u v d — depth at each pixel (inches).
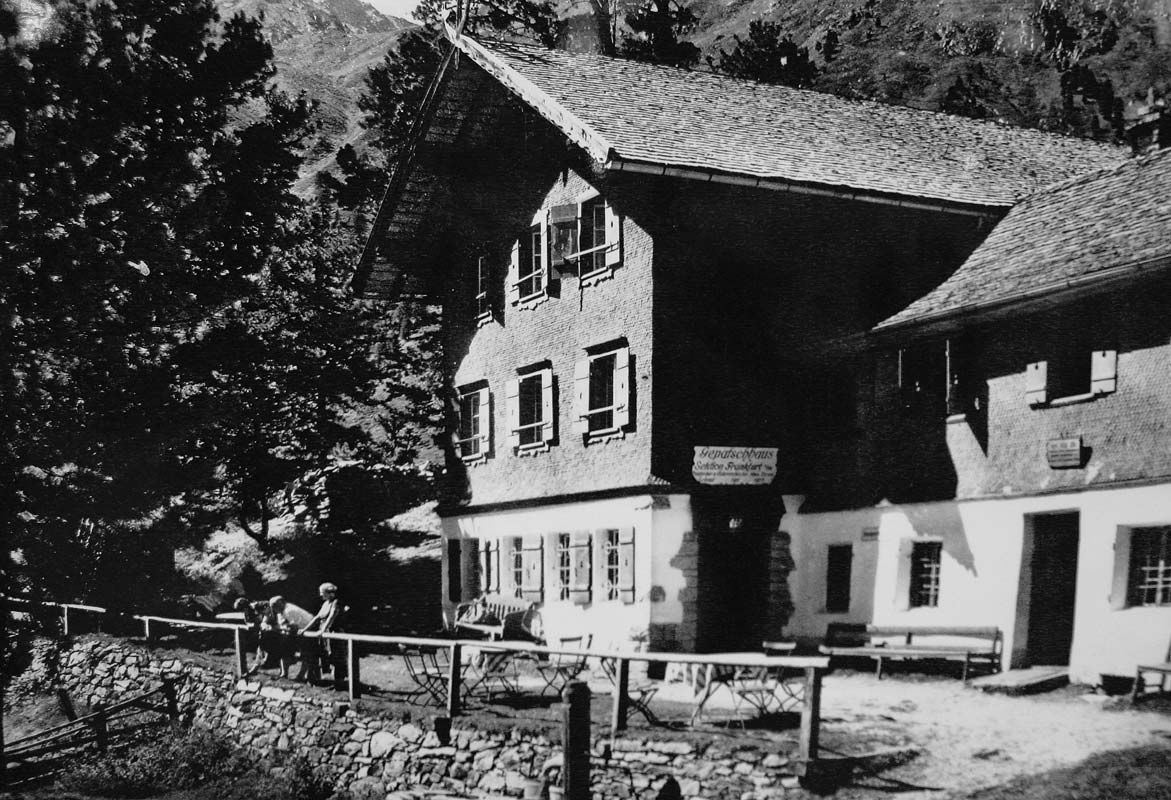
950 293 701.9
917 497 688.4
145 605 1007.6
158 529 1007.0
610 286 781.9
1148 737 449.4
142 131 661.9
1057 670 590.6
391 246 1028.5
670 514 725.9
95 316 638.5
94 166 622.2
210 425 763.4
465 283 999.0
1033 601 622.2
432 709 568.1
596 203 809.5
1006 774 419.8
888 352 721.6
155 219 646.5
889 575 699.4
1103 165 961.5
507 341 919.0
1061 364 614.2
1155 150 731.4
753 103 909.8
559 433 840.9
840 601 742.5
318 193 1806.1
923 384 693.3
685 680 647.8
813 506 761.0
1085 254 621.3
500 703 586.6
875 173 789.2
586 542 786.2
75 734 752.3
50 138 602.9
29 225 594.2
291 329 1117.7
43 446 668.1
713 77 964.0
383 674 724.7
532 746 502.3
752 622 753.6
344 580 1119.0
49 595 888.3
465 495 981.8
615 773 471.5
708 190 749.3
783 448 765.3
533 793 472.1
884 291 748.6
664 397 732.7
